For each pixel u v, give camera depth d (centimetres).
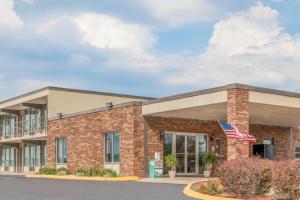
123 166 3250
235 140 2519
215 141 3562
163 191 2144
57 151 4075
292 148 4059
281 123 3809
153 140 3256
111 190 2217
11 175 4247
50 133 4169
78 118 3788
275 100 2711
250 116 3312
